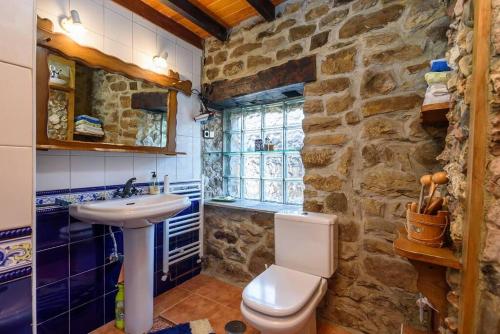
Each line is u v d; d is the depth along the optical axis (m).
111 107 1.65
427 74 1.13
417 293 1.42
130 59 1.78
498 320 0.60
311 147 1.80
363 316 1.59
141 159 1.90
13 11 0.64
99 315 1.67
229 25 2.21
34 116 0.68
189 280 2.30
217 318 1.75
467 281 0.67
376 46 1.54
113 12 1.68
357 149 1.62
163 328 1.65
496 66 0.61
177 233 2.14
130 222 1.40
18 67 0.65
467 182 0.68
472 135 0.65
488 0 0.62
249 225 2.14
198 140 2.39
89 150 1.52
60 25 1.42
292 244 1.64
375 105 1.55
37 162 1.36
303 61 1.82
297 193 2.26
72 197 1.51
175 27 2.12
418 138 1.42
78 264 1.55
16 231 0.65
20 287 0.66
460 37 0.79
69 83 1.44
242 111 2.58
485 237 0.63
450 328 0.80
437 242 0.94
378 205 1.54
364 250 1.59
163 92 2.02
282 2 1.94
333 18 1.71
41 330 1.39
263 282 1.44
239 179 2.60
